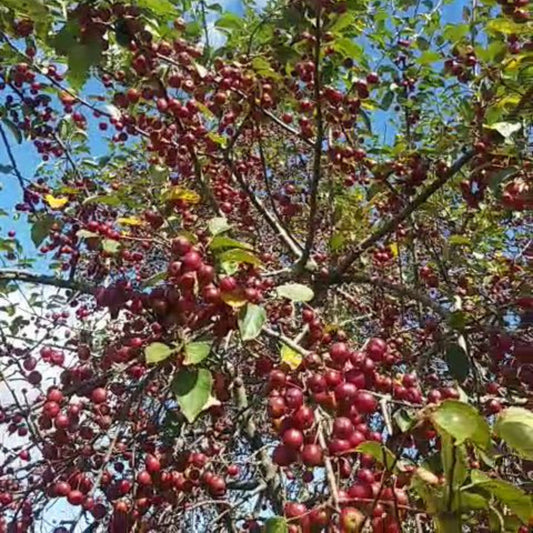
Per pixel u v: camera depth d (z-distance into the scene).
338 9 0.98
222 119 1.17
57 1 0.94
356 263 1.36
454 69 1.13
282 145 1.67
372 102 1.16
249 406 1.06
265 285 0.80
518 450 0.45
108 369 0.78
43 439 0.76
